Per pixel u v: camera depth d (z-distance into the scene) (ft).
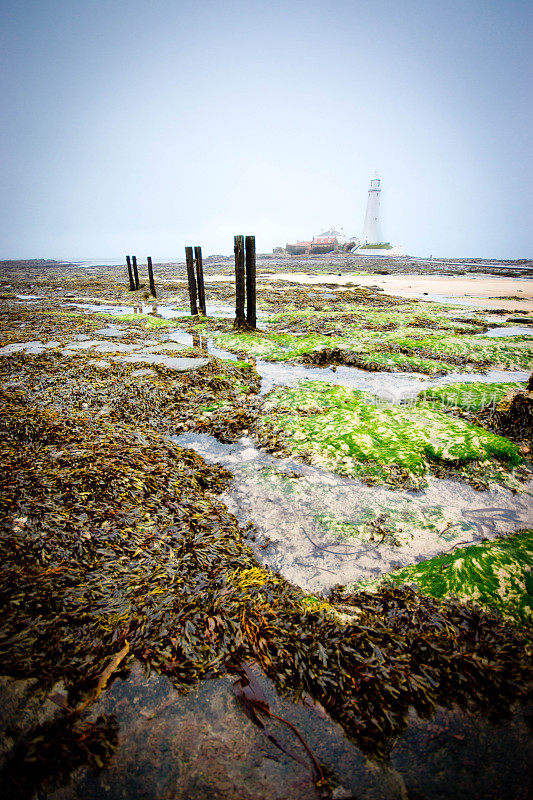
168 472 17.61
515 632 9.70
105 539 13.09
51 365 37.14
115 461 17.52
